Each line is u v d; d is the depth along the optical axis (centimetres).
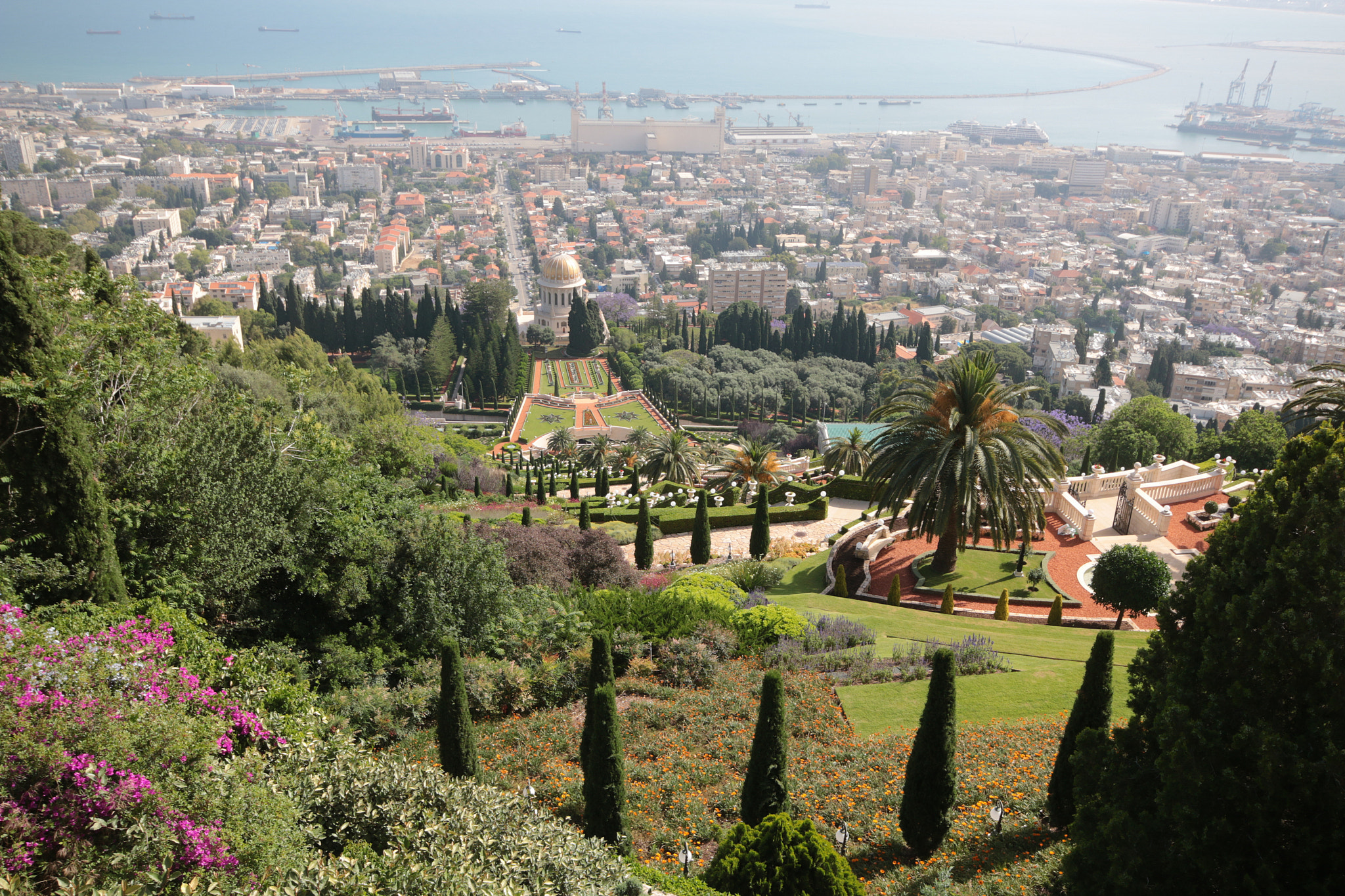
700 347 16975
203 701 1877
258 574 2912
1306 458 1661
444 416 14025
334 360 15050
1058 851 2023
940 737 2042
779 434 12900
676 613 3434
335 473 3441
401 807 1884
